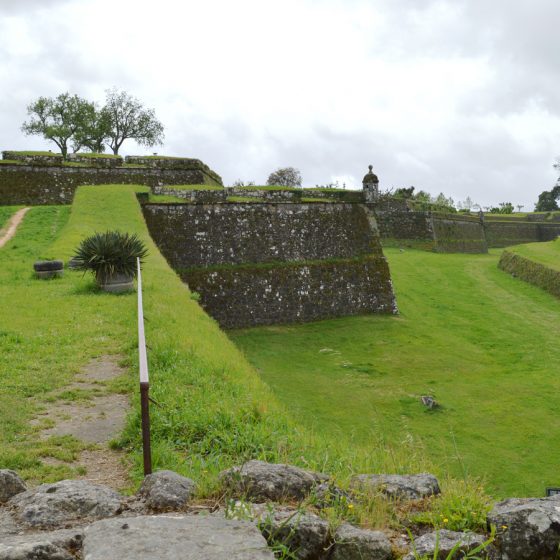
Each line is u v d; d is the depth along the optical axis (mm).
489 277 61062
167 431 8000
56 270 22438
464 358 33031
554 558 4086
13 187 51969
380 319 42031
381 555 3992
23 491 4797
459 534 4188
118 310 16734
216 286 39469
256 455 7148
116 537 3436
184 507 4418
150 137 83875
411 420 22734
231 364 13234
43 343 13133
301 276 41719
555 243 71875
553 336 38781
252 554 3223
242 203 42125
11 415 8711
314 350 33906
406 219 79125
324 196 58781
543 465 19094
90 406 9352
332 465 6734
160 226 40281
